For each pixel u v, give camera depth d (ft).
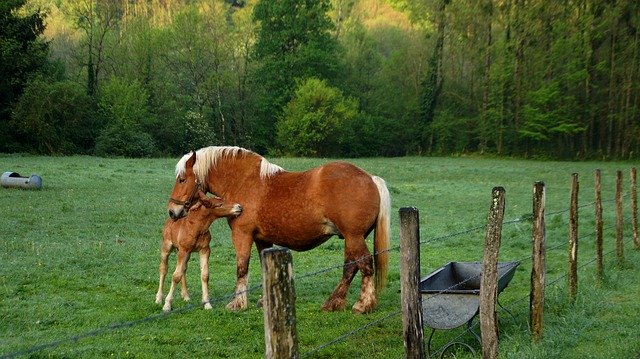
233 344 25.41
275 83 221.87
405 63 236.63
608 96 195.11
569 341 24.38
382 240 29.81
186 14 209.26
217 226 58.23
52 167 112.57
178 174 31.09
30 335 25.57
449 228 59.06
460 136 222.48
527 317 28.68
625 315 28.60
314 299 33.35
